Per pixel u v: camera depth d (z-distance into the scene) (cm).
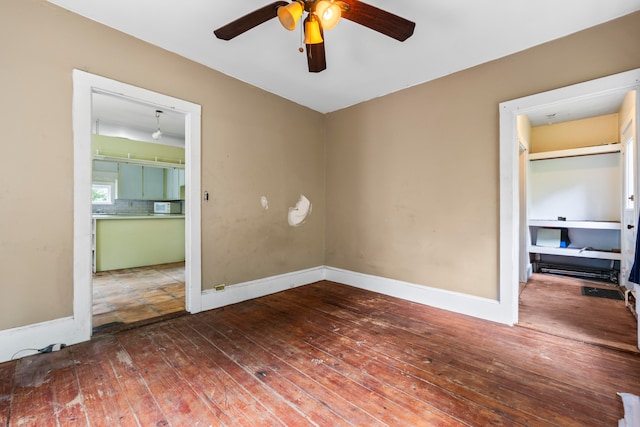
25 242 188
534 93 233
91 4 195
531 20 203
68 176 203
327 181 402
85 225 210
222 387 158
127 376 167
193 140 266
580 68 214
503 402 146
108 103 398
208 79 277
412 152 310
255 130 318
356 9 156
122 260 468
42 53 192
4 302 182
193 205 267
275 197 341
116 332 227
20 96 185
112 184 607
